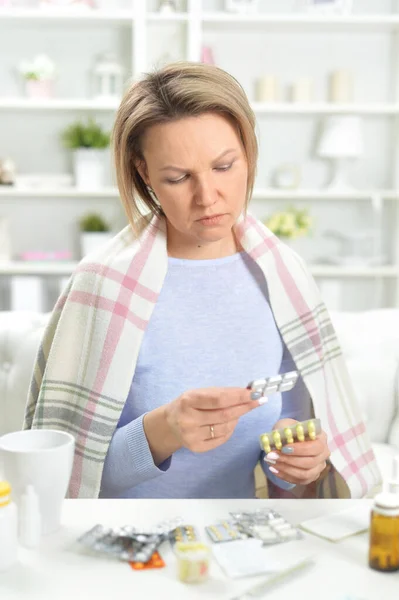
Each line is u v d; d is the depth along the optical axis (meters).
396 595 0.71
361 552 0.79
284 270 1.21
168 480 1.15
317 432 1.00
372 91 4.15
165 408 1.01
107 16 3.80
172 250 1.19
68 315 1.18
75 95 4.08
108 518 0.87
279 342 1.21
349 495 1.23
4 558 0.75
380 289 4.21
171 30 3.90
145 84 1.05
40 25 3.99
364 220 4.21
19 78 4.07
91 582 0.73
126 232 1.22
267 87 3.97
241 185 1.03
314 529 0.83
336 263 4.15
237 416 0.93
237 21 3.89
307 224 3.94
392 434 1.79
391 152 4.19
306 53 4.12
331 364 1.28
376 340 1.82
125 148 1.10
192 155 0.99
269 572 0.75
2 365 1.72
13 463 0.80
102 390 1.14
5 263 3.96
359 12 4.11
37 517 0.80
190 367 1.15
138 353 1.15
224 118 1.02
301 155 4.16
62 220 4.16
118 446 1.08
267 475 1.16
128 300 1.15
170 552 0.79
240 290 1.19
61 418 1.18
